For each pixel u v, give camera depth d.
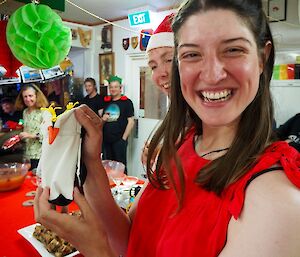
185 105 0.70
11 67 1.08
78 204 0.61
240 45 0.46
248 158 0.50
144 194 0.72
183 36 0.50
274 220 0.39
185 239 0.52
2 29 1.03
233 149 0.53
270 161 0.46
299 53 2.47
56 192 0.60
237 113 0.50
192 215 0.54
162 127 0.74
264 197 0.42
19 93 3.17
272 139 0.53
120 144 3.44
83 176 0.66
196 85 0.51
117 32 3.88
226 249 0.46
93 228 0.59
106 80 3.92
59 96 3.94
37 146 2.50
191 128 0.71
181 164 0.62
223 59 0.47
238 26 0.46
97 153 0.68
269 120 0.53
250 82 0.48
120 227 0.74
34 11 0.80
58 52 0.87
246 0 0.47
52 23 0.83
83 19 3.90
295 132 2.18
